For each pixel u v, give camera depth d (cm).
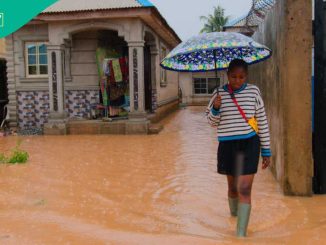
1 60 1664
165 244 409
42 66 1491
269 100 783
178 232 452
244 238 427
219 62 511
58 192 622
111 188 649
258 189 630
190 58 504
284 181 589
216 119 452
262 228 462
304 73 564
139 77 1336
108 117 1422
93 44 1455
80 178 714
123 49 1647
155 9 1303
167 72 2036
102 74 1420
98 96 1467
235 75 439
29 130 1450
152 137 1254
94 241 420
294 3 560
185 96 2784
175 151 991
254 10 825
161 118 1811
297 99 569
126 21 1331
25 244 413
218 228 468
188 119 1808
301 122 572
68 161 870
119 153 970
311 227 462
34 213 518
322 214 507
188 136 1263
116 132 1348
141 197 599
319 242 414
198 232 454
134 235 436
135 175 740
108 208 544
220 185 666
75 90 1474
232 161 448
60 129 1351
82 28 1356
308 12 558
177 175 738
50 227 464
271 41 725
